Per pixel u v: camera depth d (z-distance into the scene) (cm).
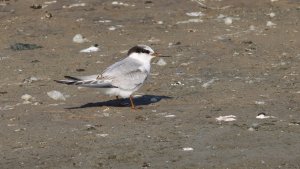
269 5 2609
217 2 2641
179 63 1892
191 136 1280
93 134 1312
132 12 2519
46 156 1210
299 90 1587
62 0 2667
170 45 2109
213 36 2209
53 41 2209
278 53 1983
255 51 2012
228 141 1250
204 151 1207
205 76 1748
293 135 1271
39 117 1436
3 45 2180
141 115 1427
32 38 2248
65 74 1823
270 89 1603
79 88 1678
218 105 1482
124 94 1464
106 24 2388
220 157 1179
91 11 2530
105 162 1174
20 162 1186
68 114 1452
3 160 1198
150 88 1652
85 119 1412
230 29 2300
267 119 1367
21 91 1662
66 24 2391
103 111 1468
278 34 2217
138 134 1302
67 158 1198
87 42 2189
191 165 1149
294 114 1398
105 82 1441
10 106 1531
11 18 2480
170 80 1720
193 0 2639
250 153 1192
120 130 1330
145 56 1493
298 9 2552
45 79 1777
